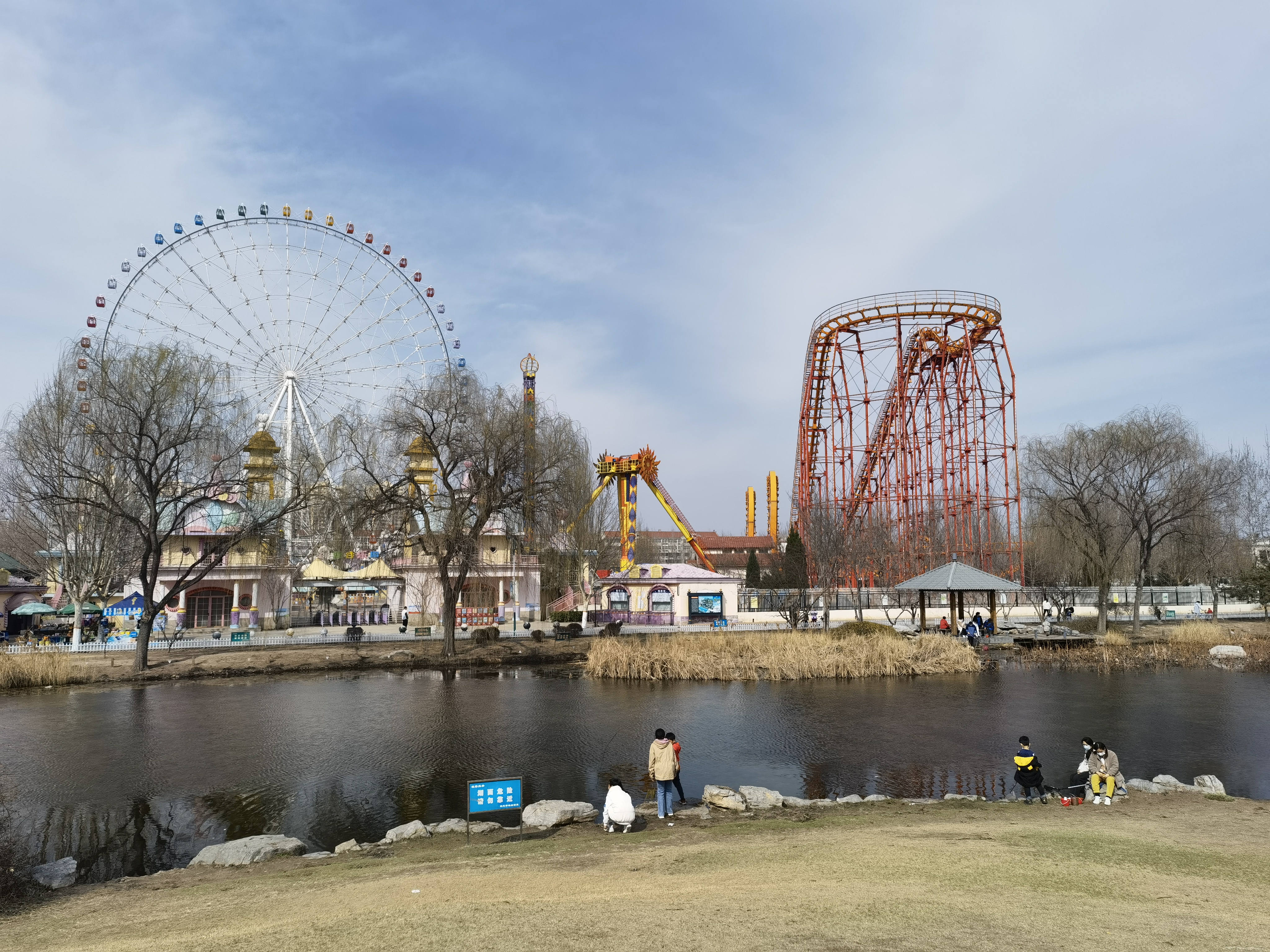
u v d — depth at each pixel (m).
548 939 8.16
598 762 22.75
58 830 17.09
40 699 34.53
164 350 47.91
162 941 8.87
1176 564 78.81
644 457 84.69
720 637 48.62
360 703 33.12
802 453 81.31
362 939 8.40
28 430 53.31
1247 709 30.98
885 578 76.06
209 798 19.31
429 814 17.98
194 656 45.81
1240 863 11.74
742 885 10.38
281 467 55.75
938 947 7.76
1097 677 40.56
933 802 17.92
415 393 49.69
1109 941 7.98
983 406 70.81
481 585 69.25
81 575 52.22
